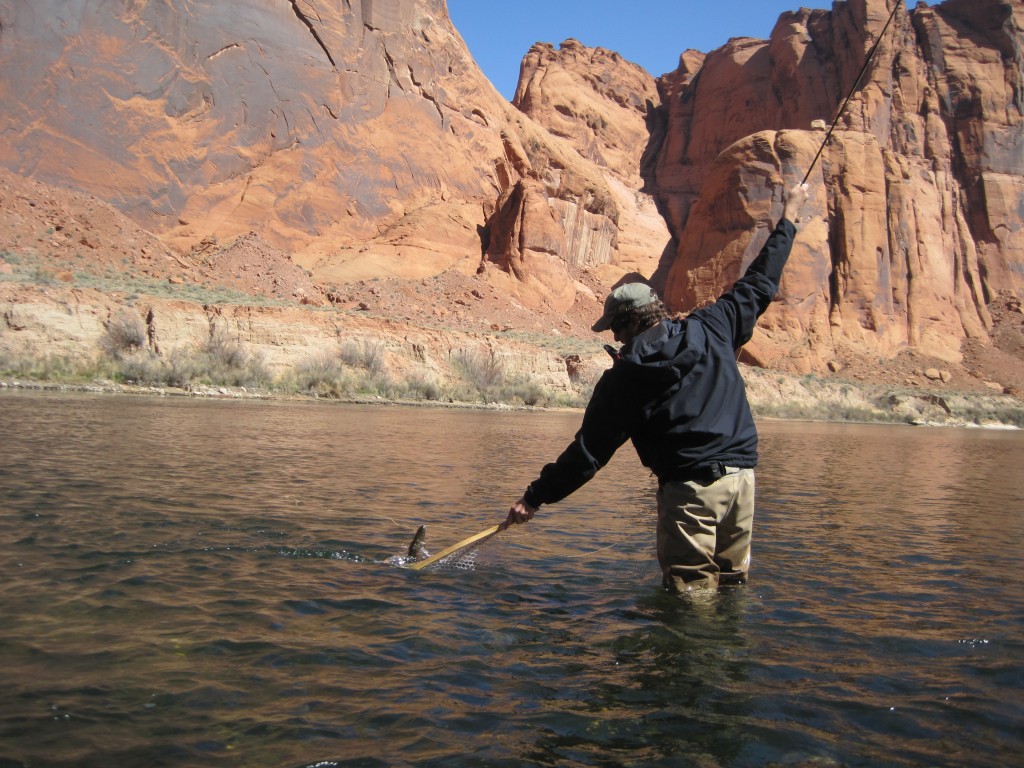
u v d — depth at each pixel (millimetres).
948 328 77375
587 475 4609
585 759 2643
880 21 90438
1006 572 5855
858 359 69750
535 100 103375
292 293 49969
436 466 11312
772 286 4883
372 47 64188
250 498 7410
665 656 3650
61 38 48281
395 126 65312
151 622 3762
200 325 35938
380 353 40188
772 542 6824
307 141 59188
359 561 5250
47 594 4078
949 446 27281
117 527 5715
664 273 88375
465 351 44188
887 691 3297
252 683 3152
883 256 74625
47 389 26781
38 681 3049
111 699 2939
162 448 11289
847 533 7469
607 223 84500
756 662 3609
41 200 44031
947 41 89188
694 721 2955
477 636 3850
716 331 4719
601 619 4219
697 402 4602
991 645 3947
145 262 45375
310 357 37688
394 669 3373
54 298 32719
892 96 86812
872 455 20094
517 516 4777
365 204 62062
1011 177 86188
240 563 4973
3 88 45906
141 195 50375
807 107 93562
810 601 4746
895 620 4379
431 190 66500
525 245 65188
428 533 6348
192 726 2766
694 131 105938
